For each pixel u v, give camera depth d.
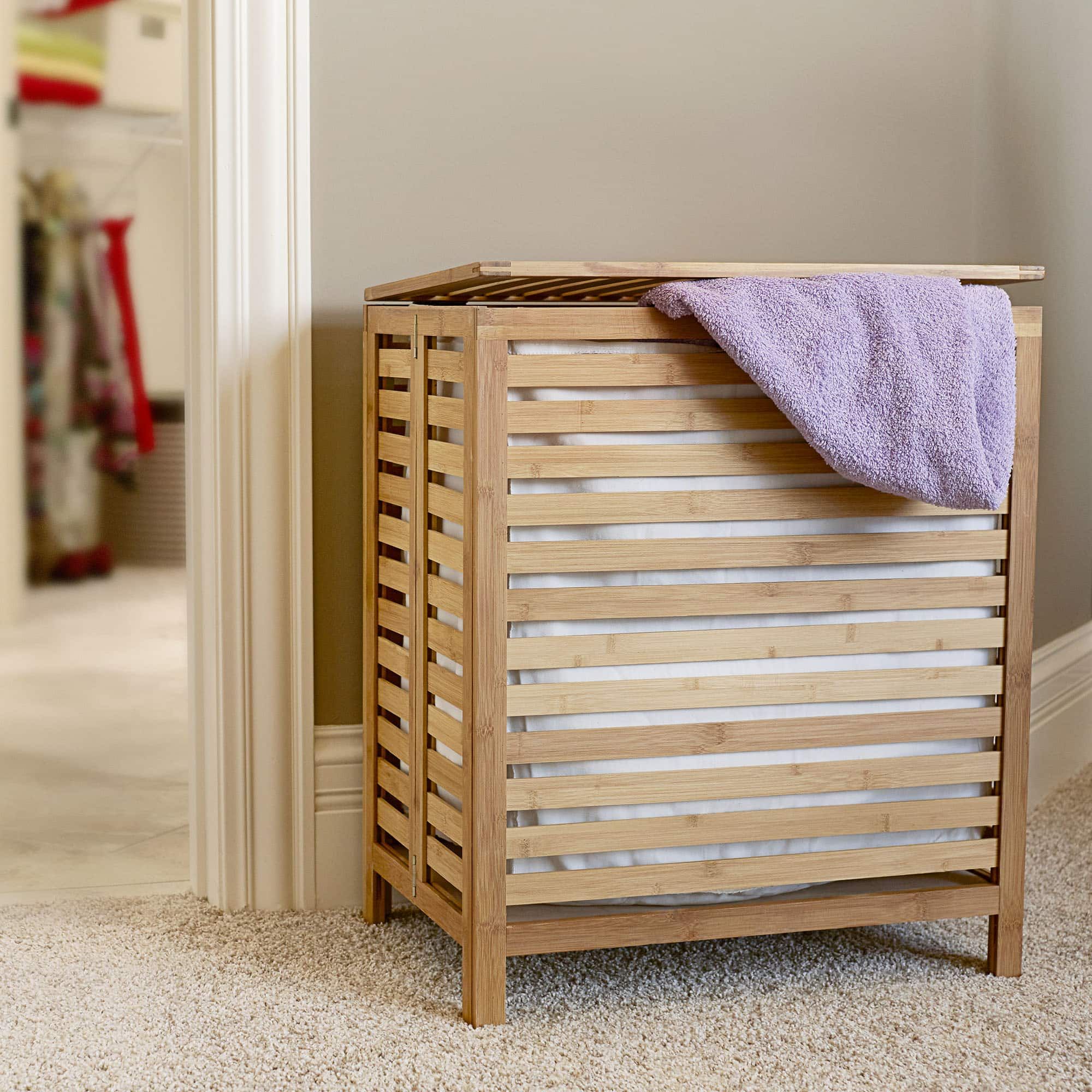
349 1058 1.16
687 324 1.20
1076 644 2.07
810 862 1.29
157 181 3.54
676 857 1.25
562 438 1.18
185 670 2.81
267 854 1.55
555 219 1.63
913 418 1.17
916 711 1.30
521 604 1.18
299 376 1.52
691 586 1.22
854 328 1.17
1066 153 1.92
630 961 1.39
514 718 1.20
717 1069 1.14
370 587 1.49
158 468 3.57
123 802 1.98
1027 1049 1.19
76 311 3.49
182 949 1.42
